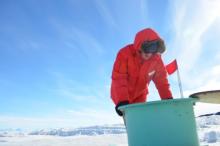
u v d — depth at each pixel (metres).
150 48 2.62
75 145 10.55
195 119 2.22
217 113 3.29
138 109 2.15
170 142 2.07
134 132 2.18
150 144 2.10
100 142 10.46
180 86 3.51
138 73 2.87
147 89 3.13
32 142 13.28
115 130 15.54
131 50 2.78
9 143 13.59
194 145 2.13
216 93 2.25
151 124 2.10
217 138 6.27
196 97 2.34
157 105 2.09
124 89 2.71
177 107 2.10
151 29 2.63
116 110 2.64
